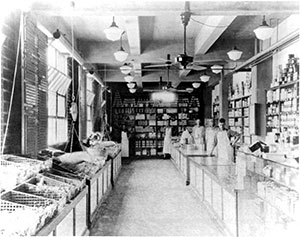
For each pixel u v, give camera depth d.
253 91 10.10
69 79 8.59
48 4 4.82
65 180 4.21
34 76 4.99
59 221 3.08
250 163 4.73
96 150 8.39
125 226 5.37
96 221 5.64
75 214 4.03
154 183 9.41
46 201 3.16
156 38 9.64
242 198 4.18
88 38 9.41
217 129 9.71
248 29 8.83
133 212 6.24
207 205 6.35
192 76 15.09
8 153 4.11
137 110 18.91
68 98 8.87
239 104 12.06
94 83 13.87
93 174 5.41
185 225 5.39
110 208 6.56
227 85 13.76
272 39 8.85
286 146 5.76
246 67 10.52
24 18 4.56
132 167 13.20
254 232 4.02
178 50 9.89
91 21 7.65
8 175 3.30
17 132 4.39
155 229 5.21
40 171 4.15
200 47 8.92
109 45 9.78
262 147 5.27
